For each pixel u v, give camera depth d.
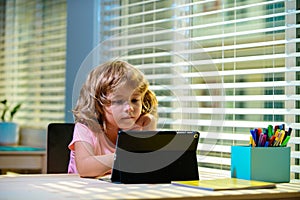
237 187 1.79
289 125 2.23
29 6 4.34
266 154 1.99
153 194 1.65
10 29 4.55
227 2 2.57
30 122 4.27
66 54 3.53
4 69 4.60
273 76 2.34
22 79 4.41
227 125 2.49
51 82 4.05
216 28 2.60
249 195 1.71
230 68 2.54
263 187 1.83
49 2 4.11
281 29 2.25
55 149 2.60
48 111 4.10
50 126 2.61
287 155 2.02
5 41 4.61
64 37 3.92
